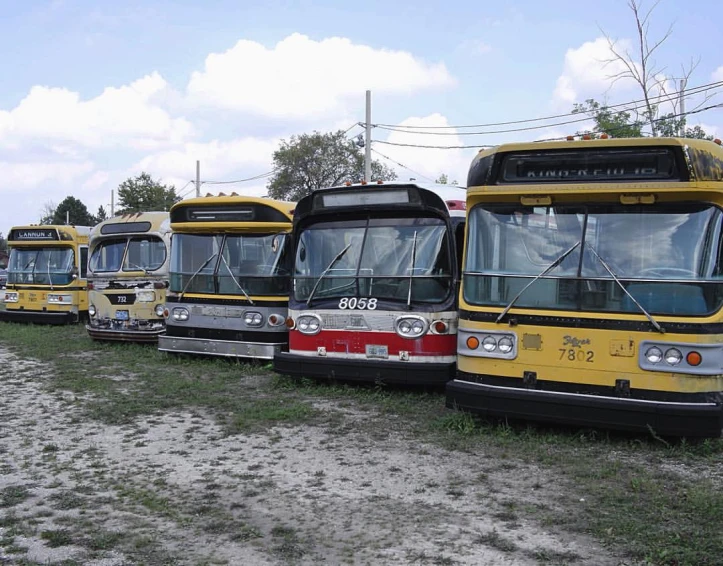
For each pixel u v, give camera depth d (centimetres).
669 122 2398
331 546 512
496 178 800
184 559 493
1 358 1424
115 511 585
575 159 765
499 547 505
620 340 731
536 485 638
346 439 800
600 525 539
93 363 1332
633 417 711
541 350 766
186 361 1315
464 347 811
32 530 543
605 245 755
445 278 992
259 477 669
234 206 1270
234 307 1259
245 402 986
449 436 796
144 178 5859
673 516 556
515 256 793
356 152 5016
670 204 735
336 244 1064
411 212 1029
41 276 2008
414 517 566
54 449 764
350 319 1025
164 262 1509
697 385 704
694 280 712
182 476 673
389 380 988
